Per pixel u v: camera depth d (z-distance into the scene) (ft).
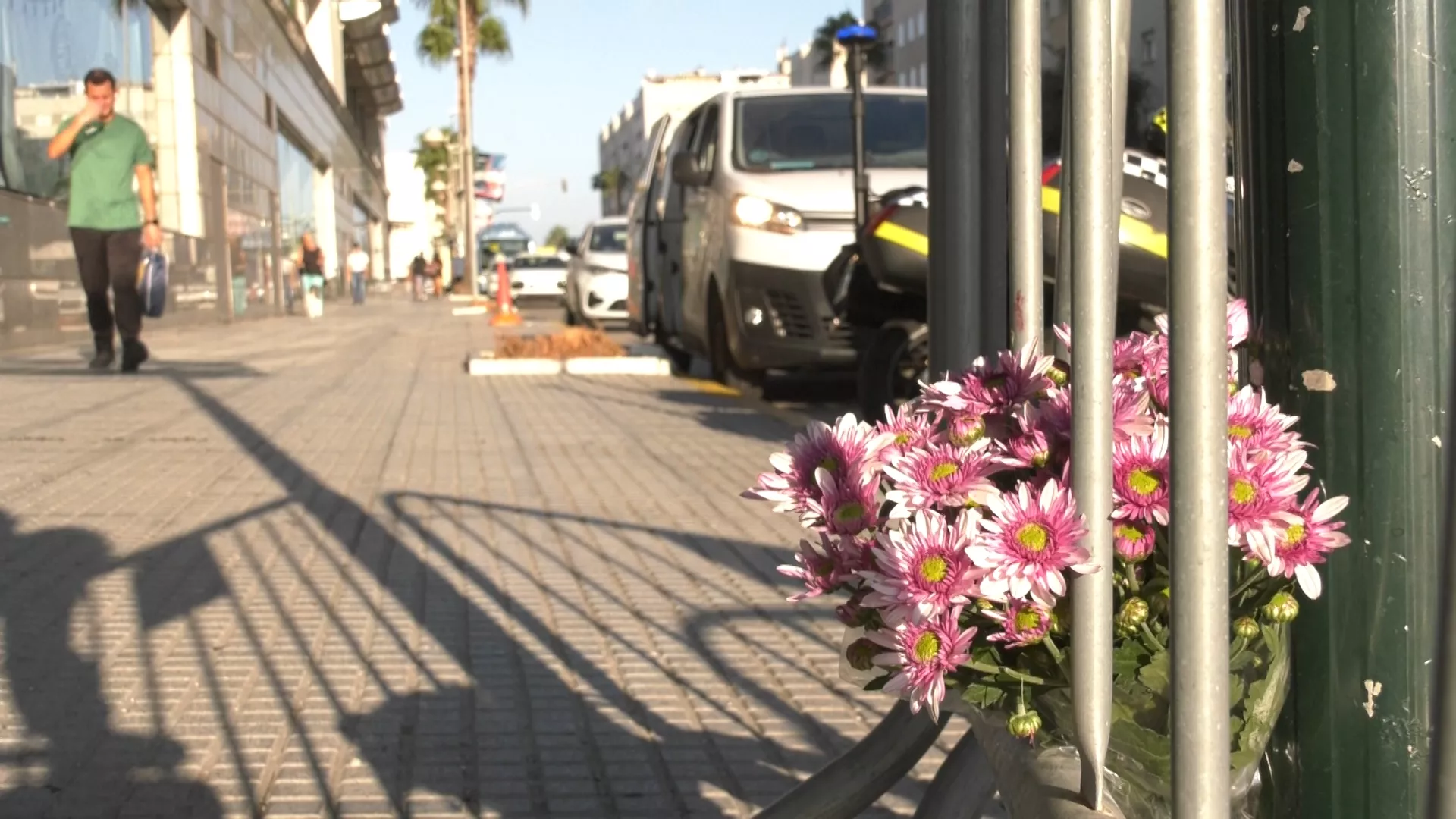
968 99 8.80
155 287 44.60
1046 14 19.88
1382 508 5.50
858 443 6.66
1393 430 5.47
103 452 28.53
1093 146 5.38
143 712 13.62
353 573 19.17
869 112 41.19
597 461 29.01
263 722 13.41
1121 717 5.86
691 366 55.62
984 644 6.05
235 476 26.21
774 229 36.27
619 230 93.04
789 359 36.27
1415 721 5.51
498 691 14.39
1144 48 9.21
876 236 27.20
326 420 34.71
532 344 51.62
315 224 171.73
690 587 18.62
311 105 160.45
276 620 16.80
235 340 69.92
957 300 8.89
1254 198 5.82
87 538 20.74
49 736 12.95
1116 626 5.79
